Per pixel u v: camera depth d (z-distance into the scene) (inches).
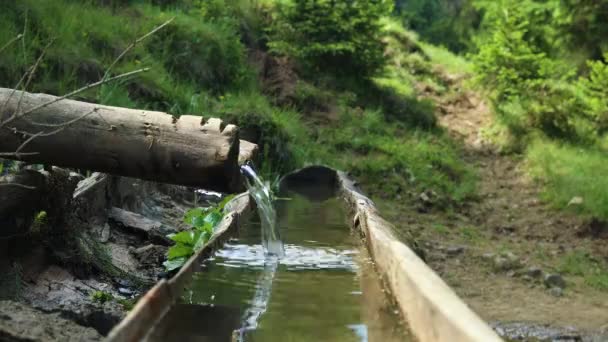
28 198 168.2
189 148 157.5
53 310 152.9
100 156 160.9
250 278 158.6
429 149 502.0
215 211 200.7
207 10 543.8
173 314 122.6
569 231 394.6
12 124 160.1
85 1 458.6
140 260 197.9
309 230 230.7
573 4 634.2
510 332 234.8
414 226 375.2
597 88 584.1
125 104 362.3
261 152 401.7
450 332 96.1
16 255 165.9
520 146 542.6
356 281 158.2
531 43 645.9
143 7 501.4
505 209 430.9
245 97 460.4
